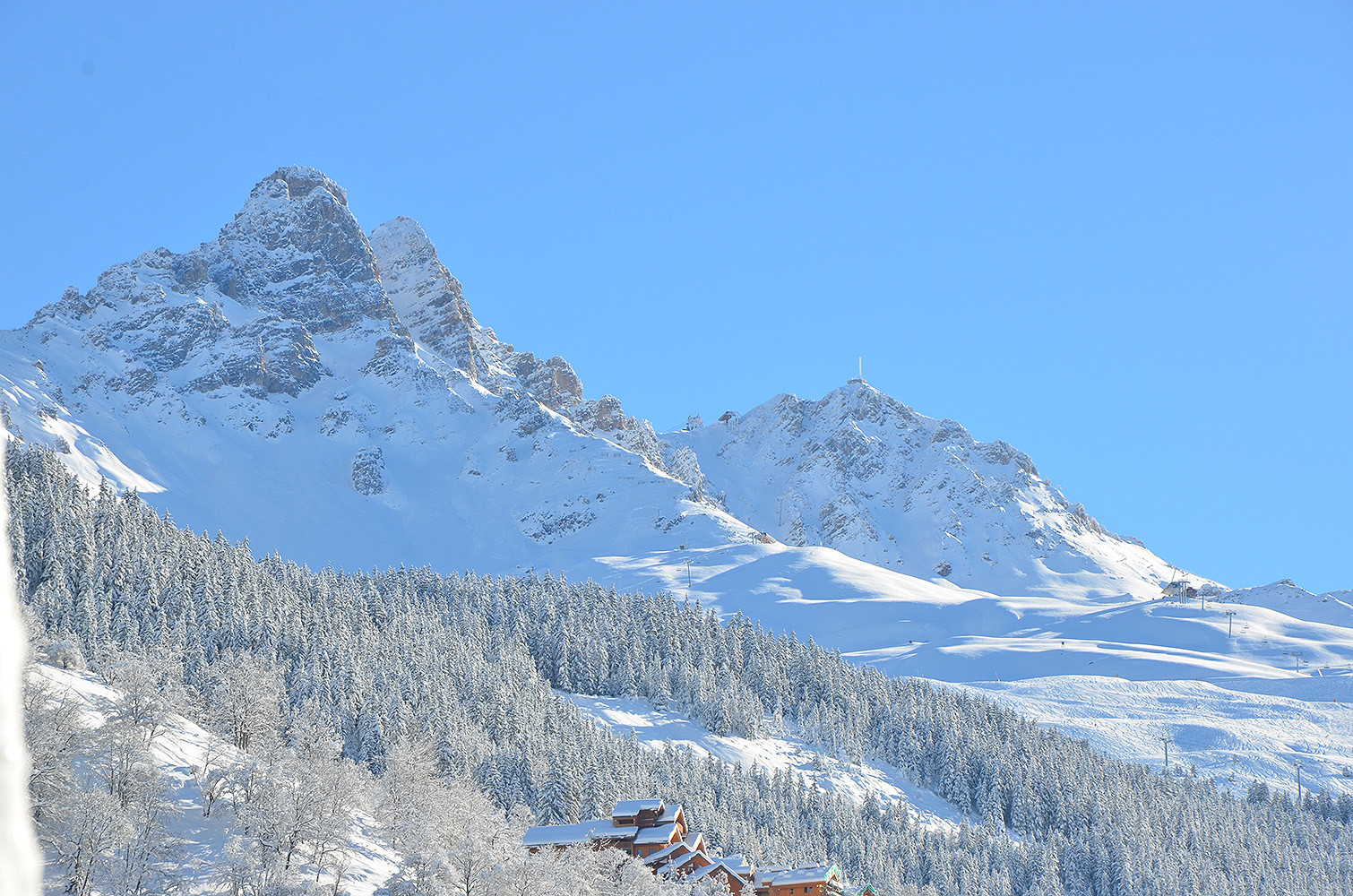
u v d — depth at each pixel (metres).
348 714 158.00
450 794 106.12
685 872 124.06
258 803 88.19
